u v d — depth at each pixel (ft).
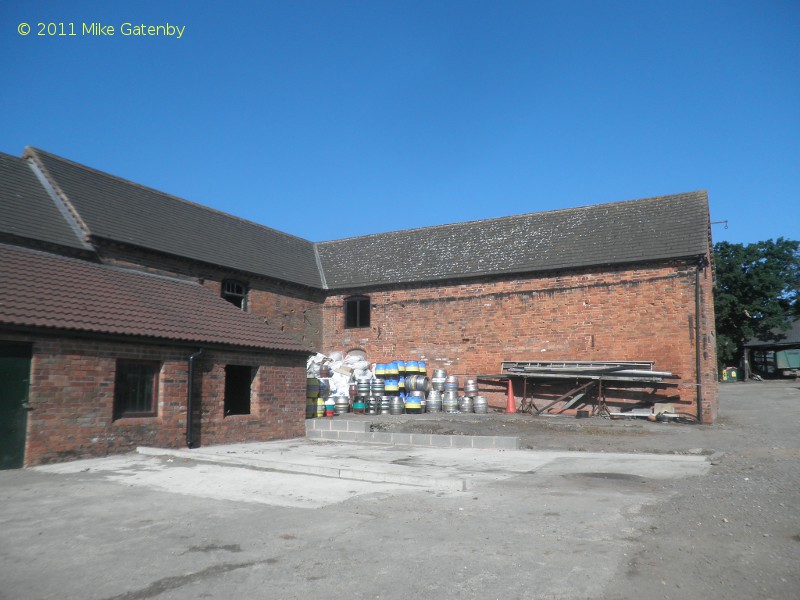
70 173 60.18
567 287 70.69
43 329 33.76
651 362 65.10
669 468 34.35
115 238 56.85
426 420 61.93
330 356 81.87
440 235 86.53
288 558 17.47
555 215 80.64
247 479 29.73
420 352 78.13
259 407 49.62
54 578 15.97
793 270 156.46
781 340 152.15
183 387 42.60
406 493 26.55
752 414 69.67
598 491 27.35
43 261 41.81
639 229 71.31
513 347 72.74
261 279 74.69
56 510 23.27
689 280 64.39
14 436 32.71
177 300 48.08
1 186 52.80
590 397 67.77
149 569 16.61
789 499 24.48
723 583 15.19
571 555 17.43
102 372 37.22
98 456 36.42
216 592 14.97
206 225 74.02
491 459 38.70
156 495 26.02
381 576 15.94
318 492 26.71
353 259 88.33
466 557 17.38
